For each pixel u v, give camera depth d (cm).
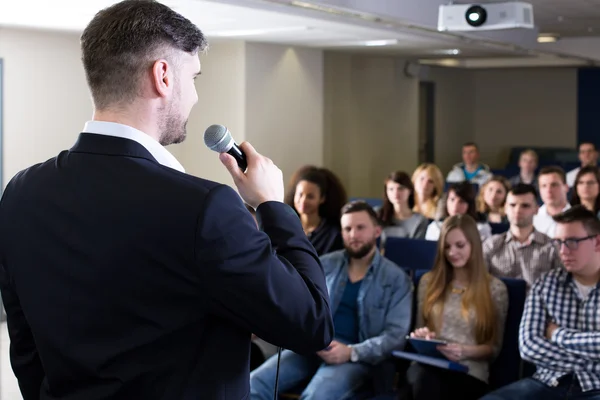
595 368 298
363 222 350
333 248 457
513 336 340
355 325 355
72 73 625
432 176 595
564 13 698
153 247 101
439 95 1291
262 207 115
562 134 1390
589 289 309
